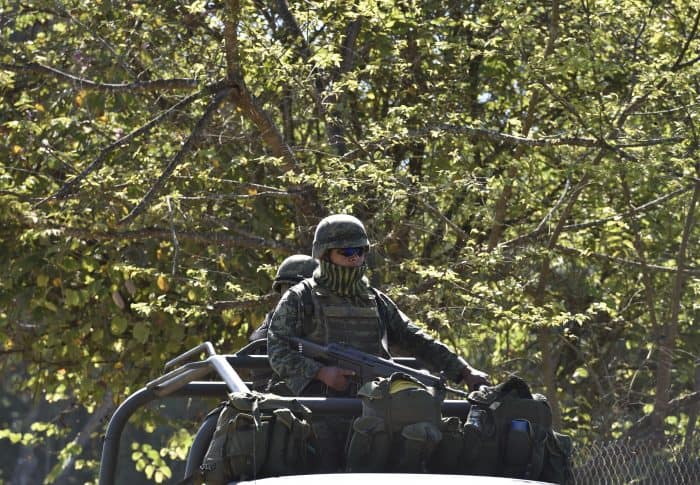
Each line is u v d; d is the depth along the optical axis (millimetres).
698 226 23078
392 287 20000
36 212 21328
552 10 20141
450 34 23328
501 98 24172
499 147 23359
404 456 7391
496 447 7859
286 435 7461
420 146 23422
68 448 30906
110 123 23266
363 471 7461
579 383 24891
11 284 23453
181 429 28172
